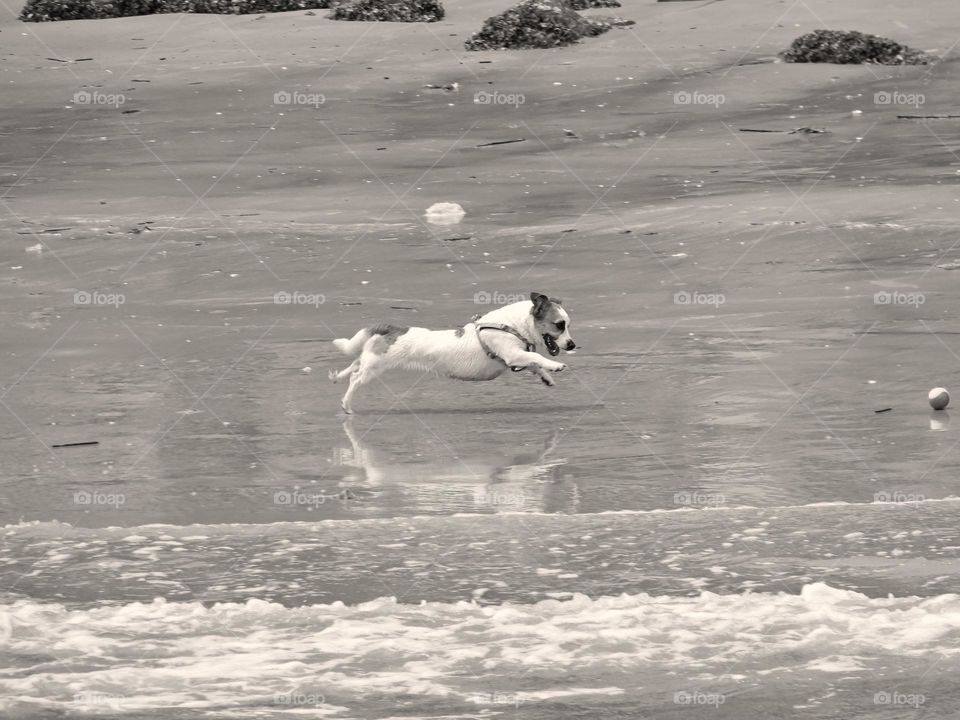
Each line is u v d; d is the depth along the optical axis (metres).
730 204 24.17
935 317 17.06
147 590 8.81
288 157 30.97
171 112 36.75
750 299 18.47
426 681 7.47
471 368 14.11
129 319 18.42
